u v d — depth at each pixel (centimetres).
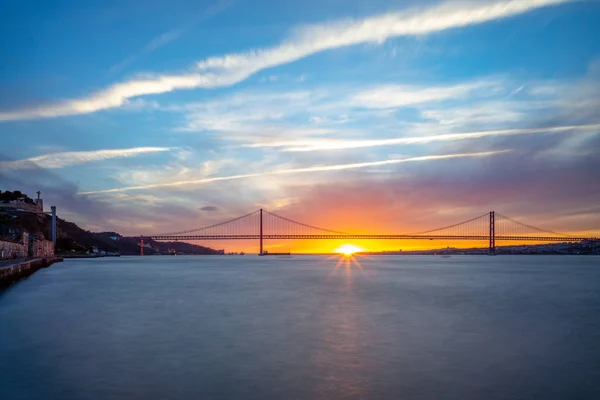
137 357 1628
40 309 2959
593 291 4416
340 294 4091
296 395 1241
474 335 2061
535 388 1303
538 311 2894
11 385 1311
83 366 1509
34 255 9388
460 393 1262
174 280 6069
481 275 7631
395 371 1465
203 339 1956
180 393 1252
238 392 1263
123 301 3447
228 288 4753
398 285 5262
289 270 9950
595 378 1393
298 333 2100
